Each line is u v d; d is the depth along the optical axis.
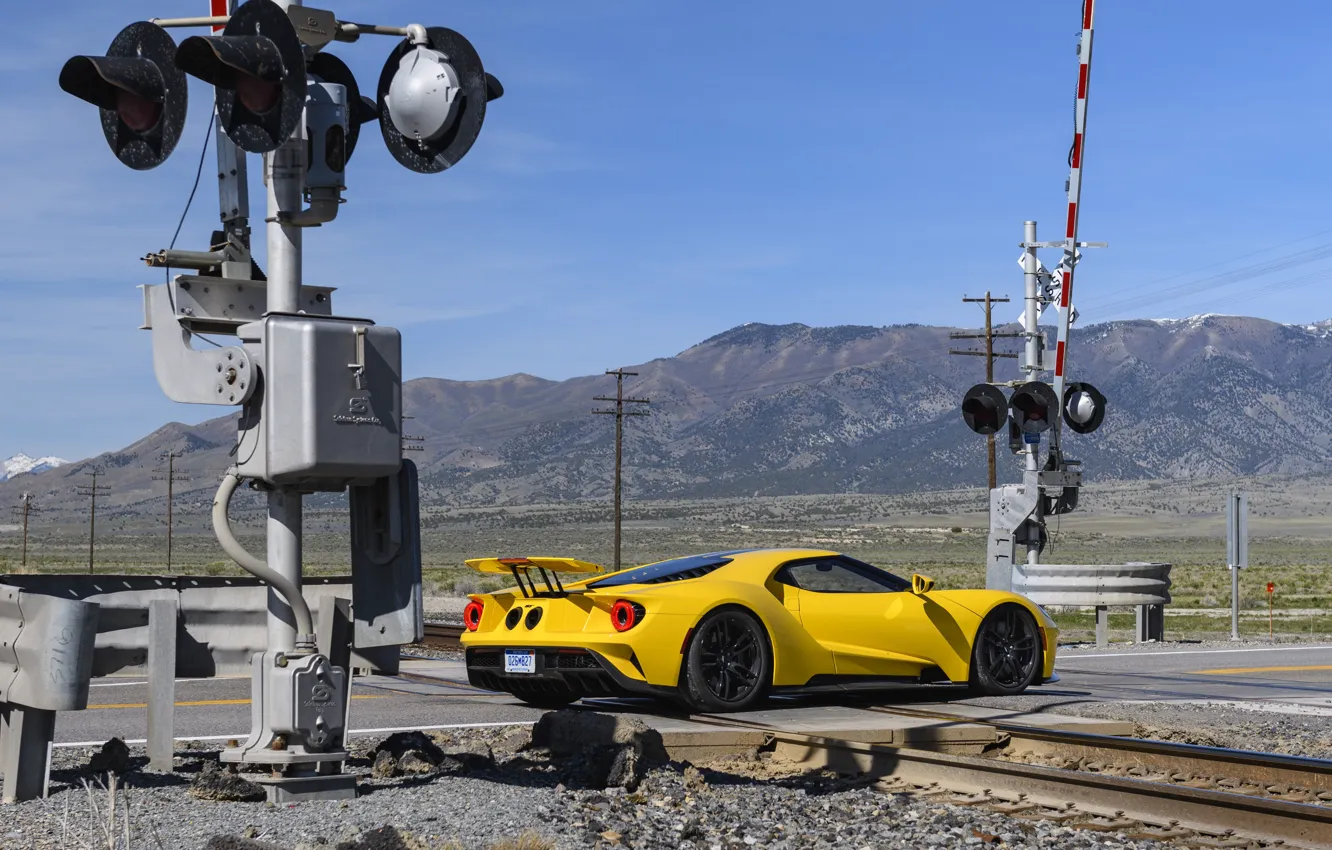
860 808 6.65
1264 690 13.17
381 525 6.80
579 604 9.39
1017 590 18.81
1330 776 6.99
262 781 6.50
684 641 9.32
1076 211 17.62
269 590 6.61
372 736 8.97
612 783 6.83
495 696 11.88
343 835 5.49
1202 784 7.25
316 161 6.46
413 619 6.75
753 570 10.06
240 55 5.80
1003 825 6.18
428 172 6.82
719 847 5.66
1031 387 17.36
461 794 6.46
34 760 6.52
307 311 6.73
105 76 6.29
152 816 5.98
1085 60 17.17
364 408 6.20
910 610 10.59
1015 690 11.26
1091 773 6.79
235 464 6.34
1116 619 34.38
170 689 7.21
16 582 6.92
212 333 6.71
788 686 9.84
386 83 6.81
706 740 8.24
